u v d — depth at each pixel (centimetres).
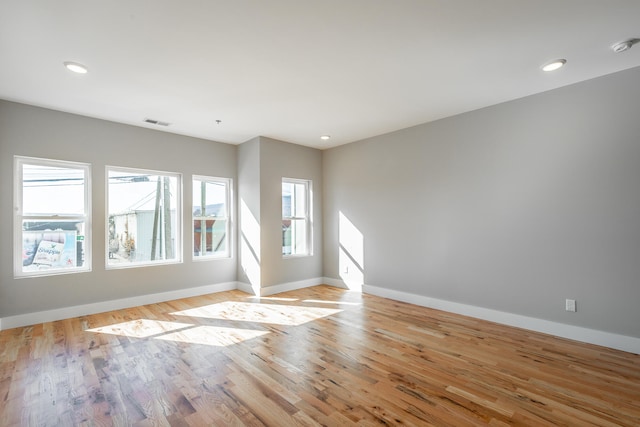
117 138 422
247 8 197
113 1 188
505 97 345
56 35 224
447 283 407
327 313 397
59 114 378
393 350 284
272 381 230
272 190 511
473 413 192
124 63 266
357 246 522
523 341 304
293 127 452
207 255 516
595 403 203
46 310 363
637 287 277
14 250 348
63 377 237
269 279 502
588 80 303
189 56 256
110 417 190
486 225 371
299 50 250
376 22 214
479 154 377
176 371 245
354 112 390
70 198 390
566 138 315
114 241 430
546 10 204
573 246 311
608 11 205
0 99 342
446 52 254
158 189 470
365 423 183
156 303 445
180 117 406
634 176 279
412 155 447
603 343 292
